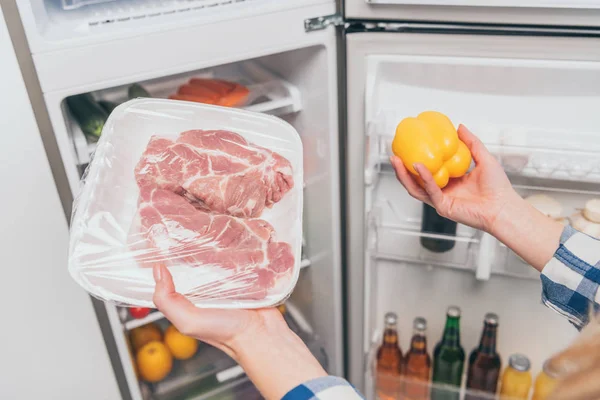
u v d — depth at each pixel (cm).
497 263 118
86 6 95
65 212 102
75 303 107
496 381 131
